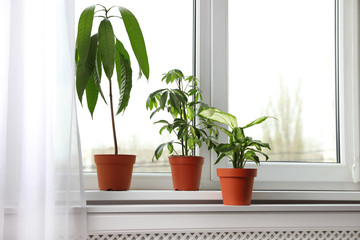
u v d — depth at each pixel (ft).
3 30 5.30
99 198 5.91
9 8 5.33
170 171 6.85
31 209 5.24
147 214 5.79
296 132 7.29
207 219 5.93
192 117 6.45
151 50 6.97
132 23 5.77
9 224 5.26
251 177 6.07
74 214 5.44
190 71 7.07
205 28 7.07
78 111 6.64
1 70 5.27
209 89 7.02
